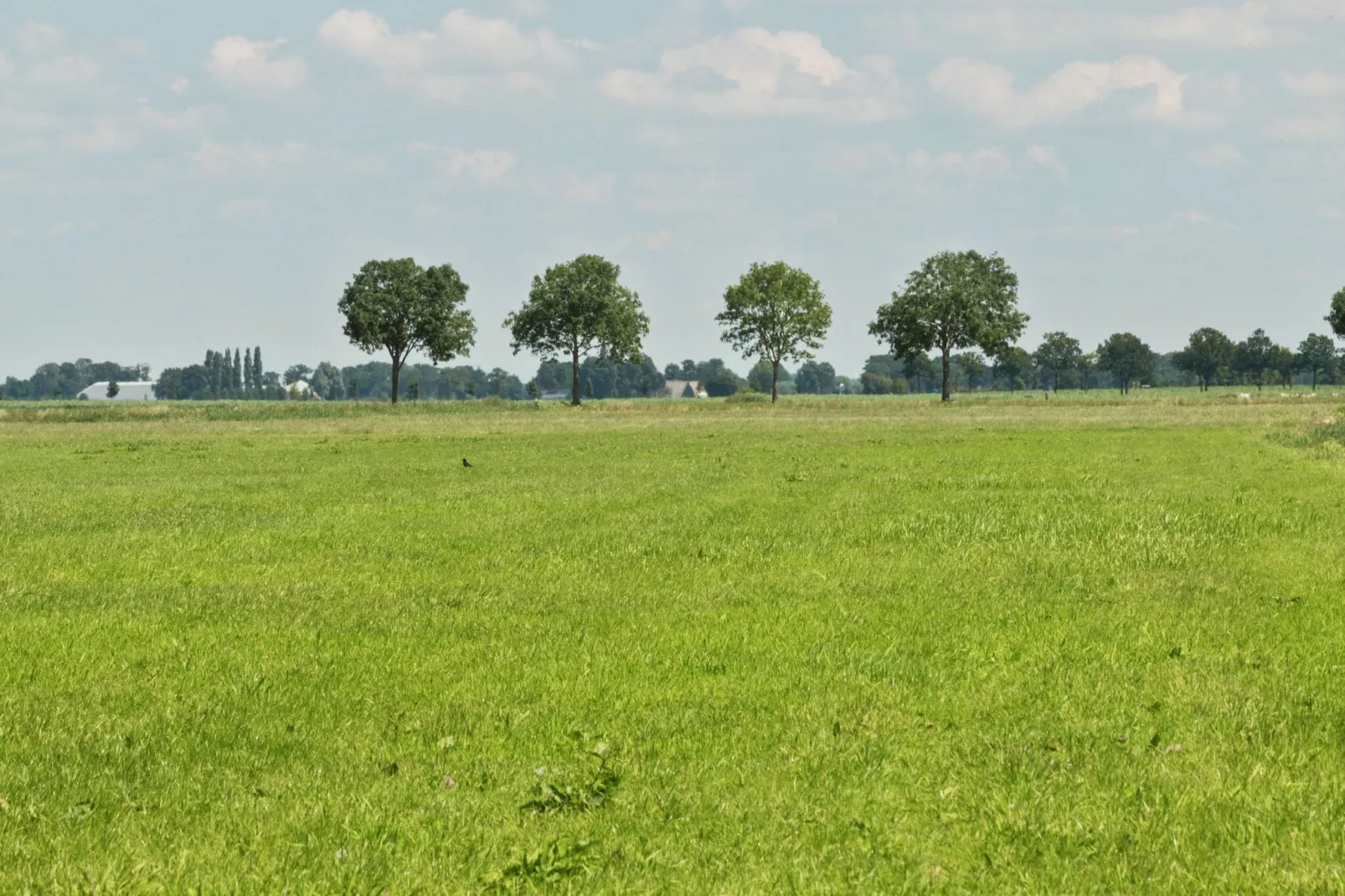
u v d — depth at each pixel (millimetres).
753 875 6762
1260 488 28469
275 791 8172
